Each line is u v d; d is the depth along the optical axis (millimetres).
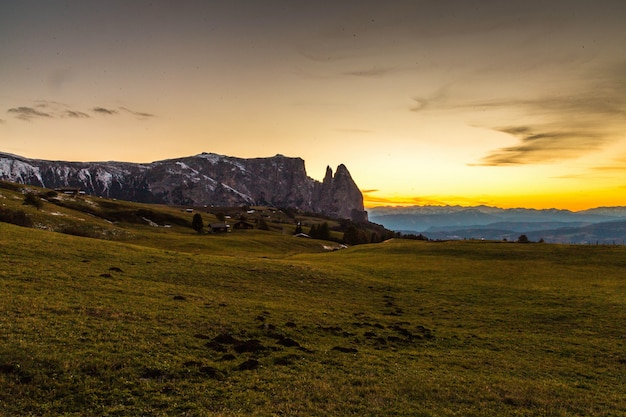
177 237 142375
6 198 154000
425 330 39969
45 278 39594
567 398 24938
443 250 110688
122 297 37219
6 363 21047
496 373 29188
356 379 25328
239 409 20031
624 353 35156
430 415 21203
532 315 47750
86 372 21766
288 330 34562
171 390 21375
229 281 52781
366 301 52219
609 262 87750
